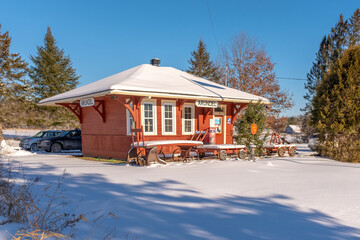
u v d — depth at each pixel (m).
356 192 6.05
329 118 12.82
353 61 12.52
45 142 18.97
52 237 3.27
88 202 5.13
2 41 32.69
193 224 4.01
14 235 3.08
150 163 10.47
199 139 14.59
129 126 12.64
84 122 16.34
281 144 14.19
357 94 11.90
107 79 15.54
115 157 13.52
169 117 13.49
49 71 41.41
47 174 8.35
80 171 8.95
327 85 13.13
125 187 6.42
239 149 12.61
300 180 7.35
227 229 3.83
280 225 4.02
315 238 3.57
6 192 4.65
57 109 40.22
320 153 13.84
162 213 4.50
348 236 3.65
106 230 3.73
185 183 6.88
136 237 3.49
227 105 16.14
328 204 5.13
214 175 8.02
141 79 12.88
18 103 34.19
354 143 11.62
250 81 30.39
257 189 6.25
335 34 35.06
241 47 31.25
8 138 30.89
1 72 32.34
